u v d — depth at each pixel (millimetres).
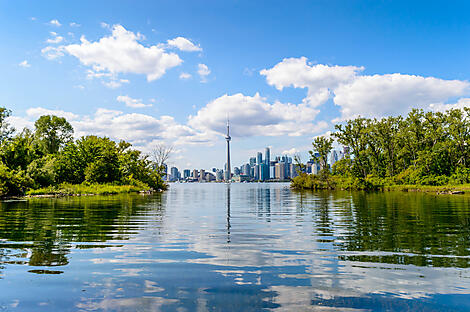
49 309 4277
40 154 58625
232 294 4859
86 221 13969
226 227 12172
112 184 58719
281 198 35188
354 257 7215
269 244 8750
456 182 60125
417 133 79750
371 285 5281
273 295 4816
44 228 11836
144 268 6340
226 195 45906
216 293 4906
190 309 4262
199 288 5141
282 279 5609
